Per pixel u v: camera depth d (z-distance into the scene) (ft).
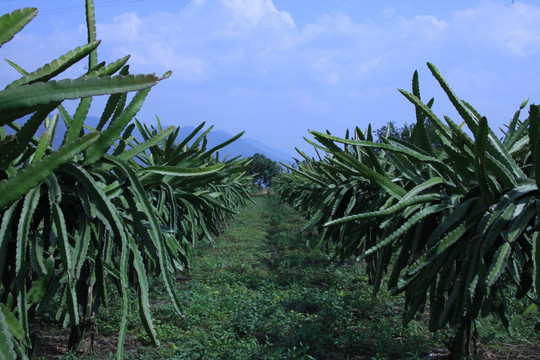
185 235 16.24
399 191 9.32
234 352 11.75
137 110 6.97
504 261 6.84
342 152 9.16
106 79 4.73
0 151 5.12
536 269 6.71
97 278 7.79
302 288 18.86
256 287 20.47
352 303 15.83
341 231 15.07
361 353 12.16
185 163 13.98
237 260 26.66
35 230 6.81
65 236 5.96
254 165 144.97
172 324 14.34
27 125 5.63
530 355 11.34
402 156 9.95
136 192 7.32
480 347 11.66
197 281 20.47
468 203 7.93
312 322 13.39
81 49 5.17
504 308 8.56
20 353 4.24
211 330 13.96
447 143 8.97
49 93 4.57
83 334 11.07
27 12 4.45
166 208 13.88
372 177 9.24
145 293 6.74
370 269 17.37
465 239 7.96
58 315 8.59
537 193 7.51
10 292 6.36
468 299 7.73
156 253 7.64
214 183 26.11
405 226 8.02
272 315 14.85
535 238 6.91
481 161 7.14
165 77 6.59
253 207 77.92
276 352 11.34
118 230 6.64
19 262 5.46
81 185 6.95
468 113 7.61
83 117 7.09
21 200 6.11
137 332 13.89
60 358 11.01
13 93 4.48
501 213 7.34
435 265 7.94
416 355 11.11
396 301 16.39
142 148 8.57
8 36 4.42
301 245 31.01
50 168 5.17
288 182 52.65
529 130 7.28
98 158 7.09
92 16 6.81
